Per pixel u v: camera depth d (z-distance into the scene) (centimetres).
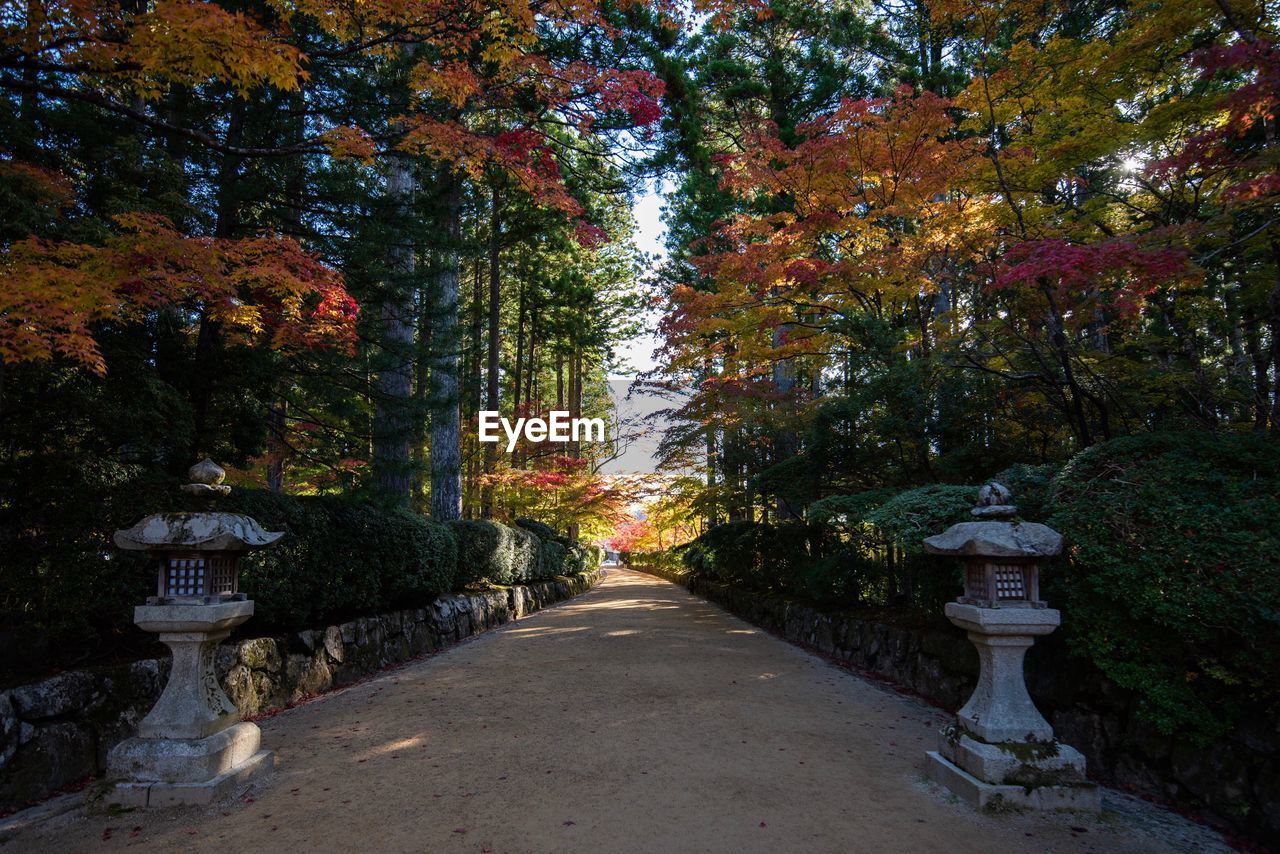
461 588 1070
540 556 1490
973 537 341
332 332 621
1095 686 387
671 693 563
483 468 1502
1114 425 699
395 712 510
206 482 373
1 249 427
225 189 618
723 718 486
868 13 1300
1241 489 352
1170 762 336
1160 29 548
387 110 700
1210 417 605
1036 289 612
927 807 328
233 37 369
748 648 828
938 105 774
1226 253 605
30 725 341
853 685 612
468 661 736
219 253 430
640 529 3325
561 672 658
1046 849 286
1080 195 841
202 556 351
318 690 582
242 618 368
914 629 613
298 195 702
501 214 1410
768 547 1115
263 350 639
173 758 328
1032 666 438
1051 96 672
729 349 1095
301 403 922
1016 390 698
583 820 311
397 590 756
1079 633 368
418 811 321
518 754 405
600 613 1264
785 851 282
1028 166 681
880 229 881
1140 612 333
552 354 2297
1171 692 325
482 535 1090
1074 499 390
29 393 424
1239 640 311
